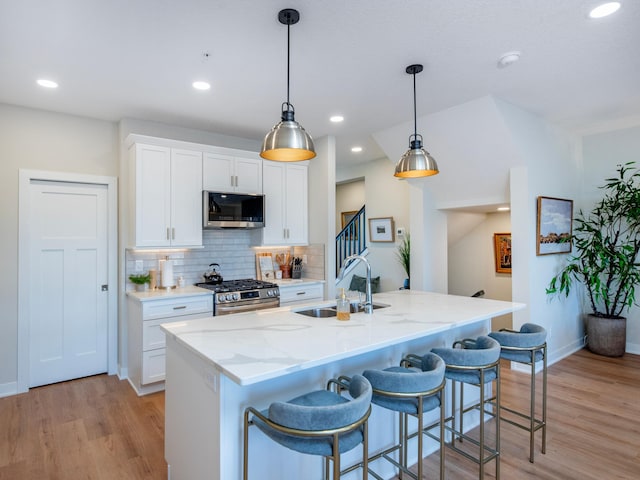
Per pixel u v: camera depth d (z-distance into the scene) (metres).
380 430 2.21
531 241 3.79
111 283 3.79
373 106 3.49
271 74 2.81
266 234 4.29
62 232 3.59
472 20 2.14
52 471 2.22
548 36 2.32
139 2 1.94
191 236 3.79
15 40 2.29
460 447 2.51
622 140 4.35
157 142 3.58
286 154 2.30
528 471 2.21
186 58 2.55
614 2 1.98
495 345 2.12
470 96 3.28
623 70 2.80
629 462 2.30
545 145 4.01
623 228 4.36
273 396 1.78
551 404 3.08
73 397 3.25
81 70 2.71
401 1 1.96
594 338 4.37
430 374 1.69
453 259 6.09
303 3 1.97
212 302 3.63
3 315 3.29
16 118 3.36
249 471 1.69
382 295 3.28
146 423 2.80
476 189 4.29
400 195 5.41
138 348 3.34
